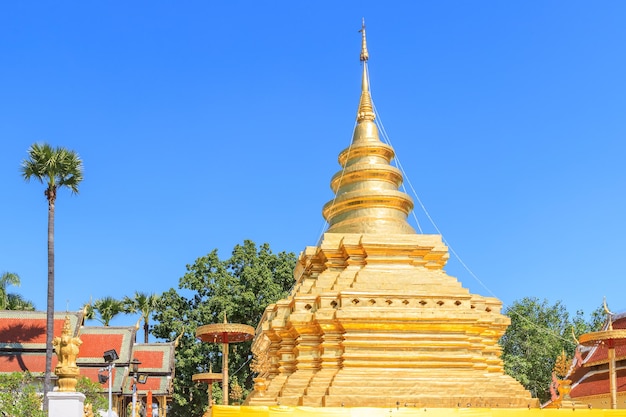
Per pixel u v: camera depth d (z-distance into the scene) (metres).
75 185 42.81
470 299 23.55
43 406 33.97
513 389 22.08
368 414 19.06
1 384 29.25
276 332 24.42
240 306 54.88
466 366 22.52
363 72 31.36
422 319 22.62
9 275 58.72
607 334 25.30
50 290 41.38
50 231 41.94
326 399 20.81
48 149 41.78
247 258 57.88
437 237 25.94
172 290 58.00
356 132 30.22
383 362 22.17
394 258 24.81
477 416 19.58
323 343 22.61
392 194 27.31
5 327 47.75
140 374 50.28
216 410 18.75
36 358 46.56
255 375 53.91
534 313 54.88
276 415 18.83
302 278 28.14
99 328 50.41
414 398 21.09
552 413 19.83
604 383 39.12
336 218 27.98
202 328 24.77
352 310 22.38
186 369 54.47
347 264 25.09
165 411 51.62
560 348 51.91
